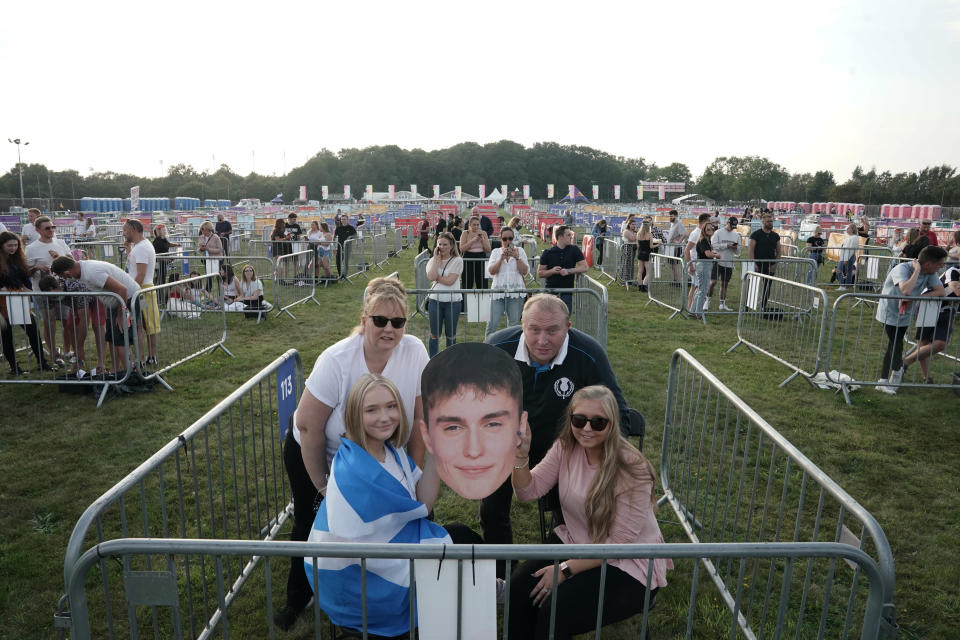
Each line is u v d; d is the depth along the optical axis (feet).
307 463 9.22
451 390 6.21
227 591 10.78
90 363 23.06
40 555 11.95
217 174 457.68
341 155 531.50
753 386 22.94
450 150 543.80
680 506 13.53
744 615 10.37
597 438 8.04
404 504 7.37
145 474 7.80
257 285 36.24
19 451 16.58
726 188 434.71
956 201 307.78
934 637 10.09
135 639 6.12
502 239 25.48
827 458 16.75
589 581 7.75
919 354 23.11
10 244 21.81
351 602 7.61
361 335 8.93
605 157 571.69
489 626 5.76
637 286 47.32
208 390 21.94
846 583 11.44
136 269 23.77
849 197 343.26
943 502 14.48
